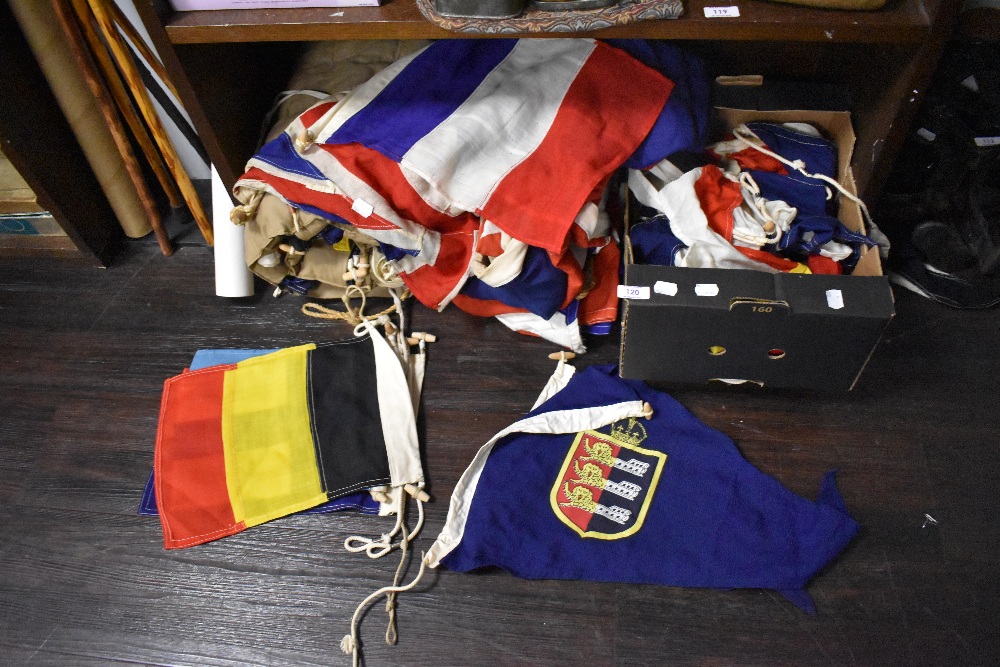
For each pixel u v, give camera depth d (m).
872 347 1.28
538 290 1.41
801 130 1.52
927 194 1.55
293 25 1.23
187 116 1.69
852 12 1.19
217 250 1.64
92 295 1.70
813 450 1.42
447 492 1.40
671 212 1.40
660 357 1.37
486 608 1.28
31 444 1.50
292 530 1.37
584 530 1.32
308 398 1.48
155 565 1.34
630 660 1.22
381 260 1.54
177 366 1.59
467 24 1.19
